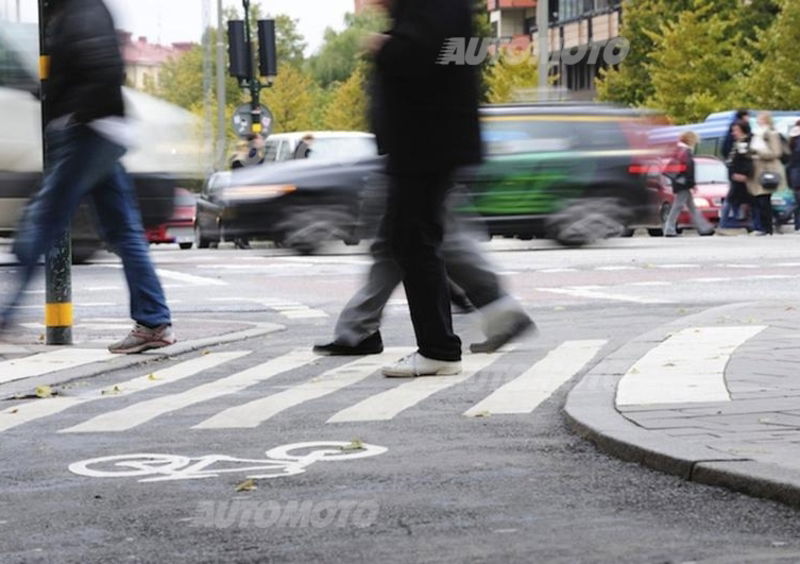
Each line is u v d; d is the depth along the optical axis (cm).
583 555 657
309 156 3947
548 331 1648
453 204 1391
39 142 3070
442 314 1295
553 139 3509
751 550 660
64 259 1609
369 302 1466
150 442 992
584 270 2666
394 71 1241
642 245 3553
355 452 934
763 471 775
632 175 3541
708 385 1120
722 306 1797
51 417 1121
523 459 895
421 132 1253
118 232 1539
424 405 1127
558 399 1141
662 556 652
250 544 693
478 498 786
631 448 877
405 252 1286
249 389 1259
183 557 673
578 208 3509
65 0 1448
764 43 8075
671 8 9225
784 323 1569
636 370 1220
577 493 793
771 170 4512
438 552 669
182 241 4962
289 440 987
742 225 4725
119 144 1445
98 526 739
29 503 799
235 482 846
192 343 1588
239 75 5547
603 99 9475
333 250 3444
